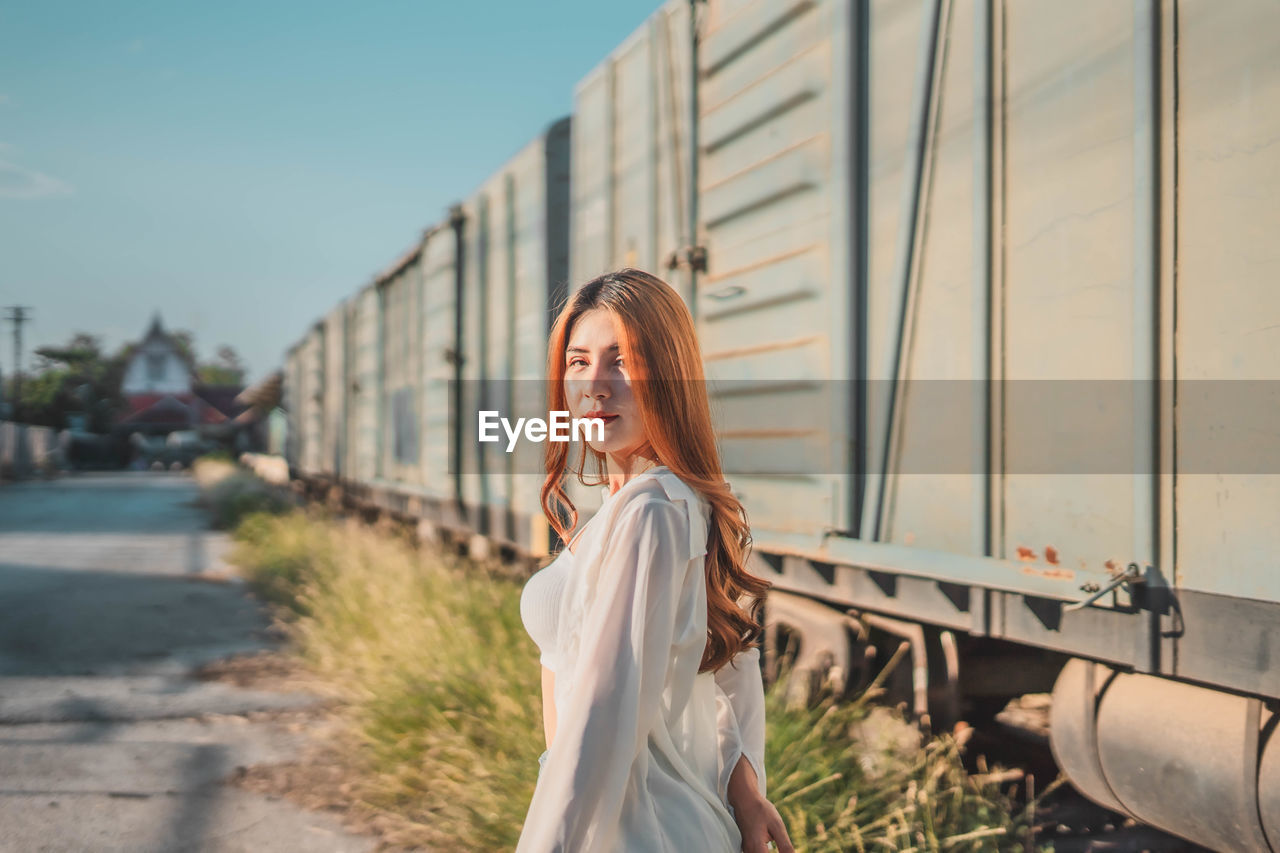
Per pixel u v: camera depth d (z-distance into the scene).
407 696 4.48
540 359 6.89
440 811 3.70
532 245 7.12
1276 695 2.16
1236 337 2.27
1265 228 2.20
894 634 3.94
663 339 1.39
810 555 3.84
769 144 4.10
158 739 4.83
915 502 3.35
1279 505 2.17
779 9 4.03
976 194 3.07
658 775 1.33
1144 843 3.28
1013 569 2.86
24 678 6.08
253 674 6.24
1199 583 2.34
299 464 20.92
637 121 5.29
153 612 8.53
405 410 11.16
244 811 3.84
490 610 5.88
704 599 1.34
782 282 4.02
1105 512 2.61
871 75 3.57
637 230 5.28
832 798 3.22
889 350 3.46
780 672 4.26
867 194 3.59
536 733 3.77
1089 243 2.67
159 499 28.92
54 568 11.76
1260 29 2.22
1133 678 2.76
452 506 9.02
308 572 9.09
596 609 1.27
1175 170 2.42
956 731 3.57
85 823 3.73
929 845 2.94
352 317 14.73
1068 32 2.76
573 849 1.17
